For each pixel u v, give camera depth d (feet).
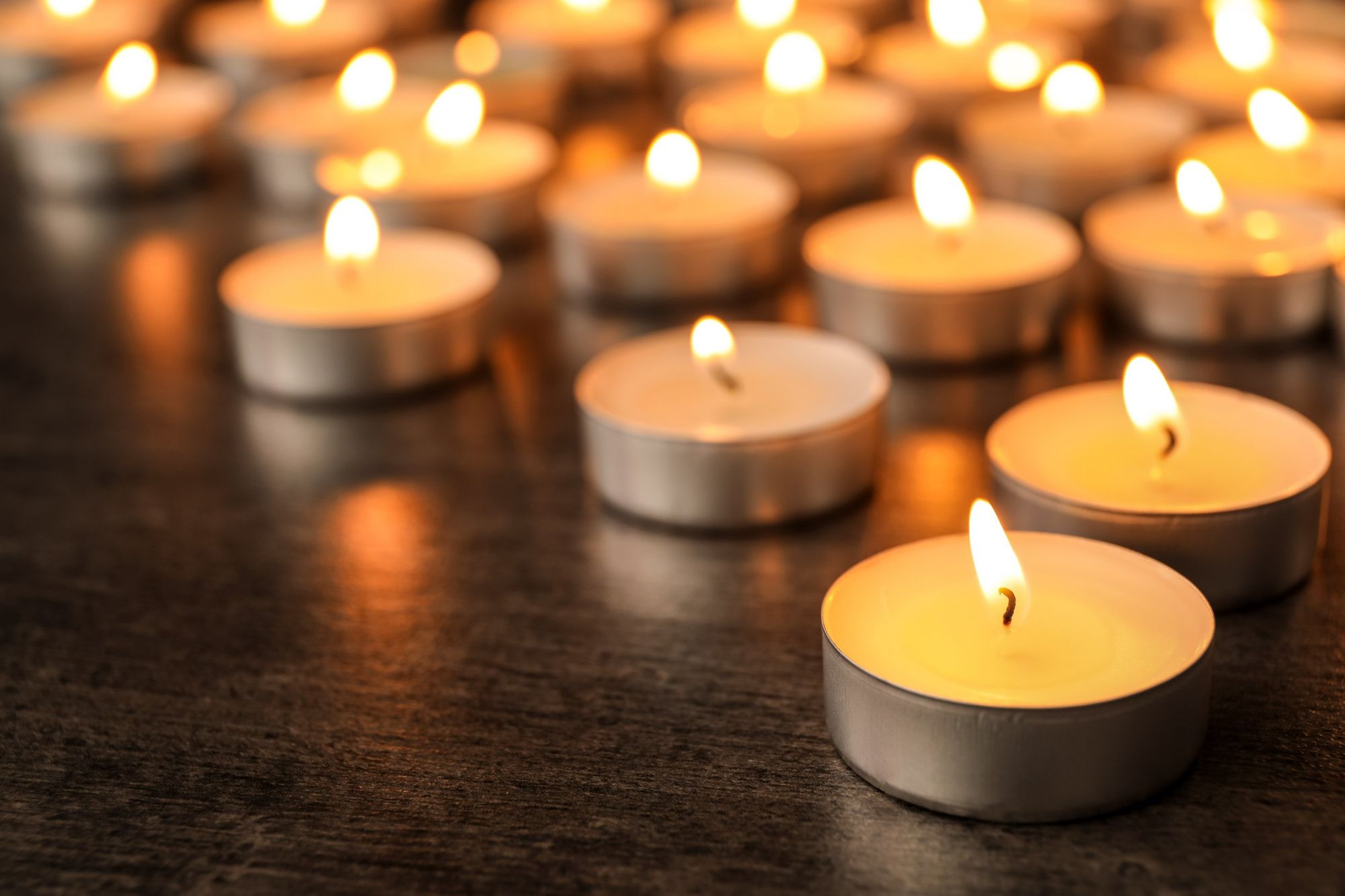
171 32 1.99
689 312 1.43
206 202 1.64
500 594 1.19
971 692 1.07
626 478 1.23
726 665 1.14
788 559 1.20
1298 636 1.13
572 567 1.21
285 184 1.61
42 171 1.65
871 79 1.77
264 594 1.20
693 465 1.21
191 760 1.11
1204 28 1.79
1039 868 1.04
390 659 1.16
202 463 1.31
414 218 1.50
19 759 1.12
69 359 1.42
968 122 1.59
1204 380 1.31
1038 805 1.05
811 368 1.29
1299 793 1.06
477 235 1.51
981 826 1.06
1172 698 1.05
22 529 1.26
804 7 1.87
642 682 1.14
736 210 1.49
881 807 1.07
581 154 1.68
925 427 1.29
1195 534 1.13
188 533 1.25
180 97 1.75
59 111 1.73
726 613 1.17
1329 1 1.81
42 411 1.37
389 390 1.35
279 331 1.34
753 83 1.70
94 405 1.37
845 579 1.10
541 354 1.39
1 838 1.08
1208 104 1.58
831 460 1.22
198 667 1.16
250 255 1.54
